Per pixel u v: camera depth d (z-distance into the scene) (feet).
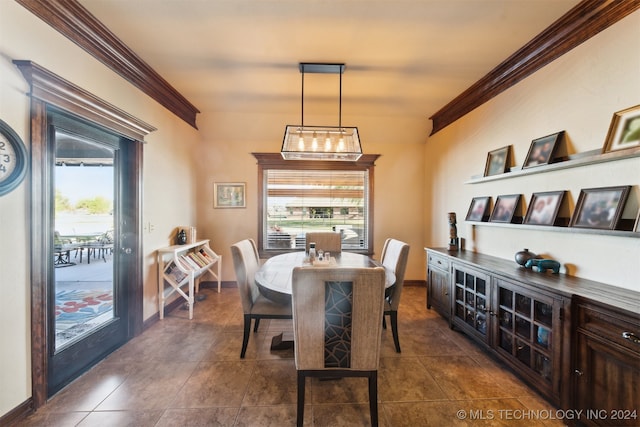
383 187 13.66
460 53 7.47
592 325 4.45
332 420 4.98
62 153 5.90
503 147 8.30
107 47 6.78
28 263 4.98
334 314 4.72
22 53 4.86
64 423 4.82
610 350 4.17
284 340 7.88
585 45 5.81
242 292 7.07
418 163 13.76
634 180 4.88
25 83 4.88
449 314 8.87
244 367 6.63
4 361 4.62
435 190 12.67
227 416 5.04
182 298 11.16
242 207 13.17
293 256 9.53
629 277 4.95
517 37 6.73
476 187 9.66
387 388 5.88
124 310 7.91
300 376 4.80
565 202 6.23
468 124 10.14
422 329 8.79
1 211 4.58
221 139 13.08
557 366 5.00
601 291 4.84
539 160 6.77
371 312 4.71
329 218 13.64
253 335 8.32
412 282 13.79
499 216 8.23
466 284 8.07
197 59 7.85
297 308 4.69
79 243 6.39
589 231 5.24
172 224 10.41
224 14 6.00
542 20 6.08
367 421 4.97
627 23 5.02
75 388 5.79
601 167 5.45
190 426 4.80
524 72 7.52
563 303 4.89
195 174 12.50
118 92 7.39
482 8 5.75
